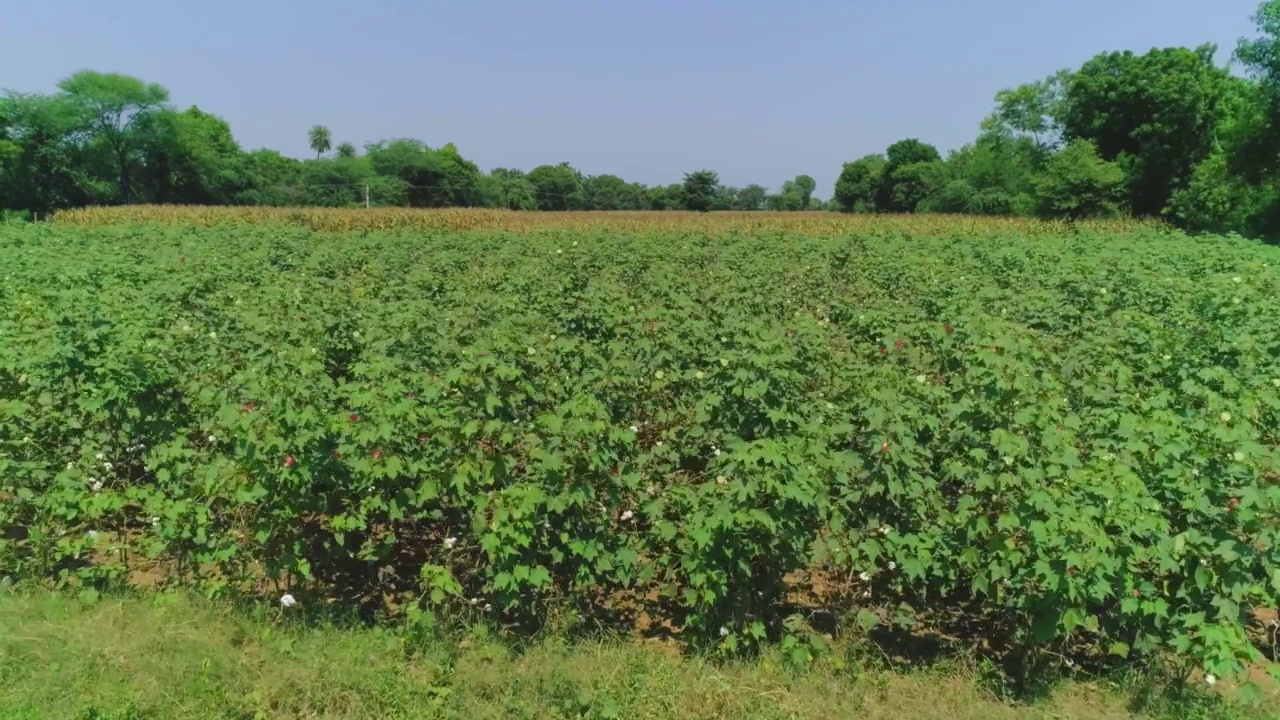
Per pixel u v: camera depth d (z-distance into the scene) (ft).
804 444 17.51
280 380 21.03
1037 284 45.06
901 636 16.97
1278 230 127.54
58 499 17.93
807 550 16.06
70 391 21.21
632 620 17.63
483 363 20.94
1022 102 192.95
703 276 48.11
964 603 17.61
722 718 14.23
